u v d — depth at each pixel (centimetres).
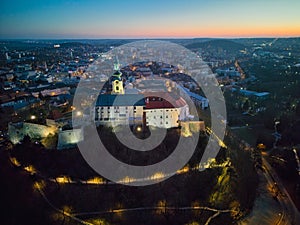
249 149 14212
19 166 10062
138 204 9175
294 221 9781
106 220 8669
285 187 11825
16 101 19788
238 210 9756
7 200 8969
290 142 15625
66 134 10669
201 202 9481
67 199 9019
